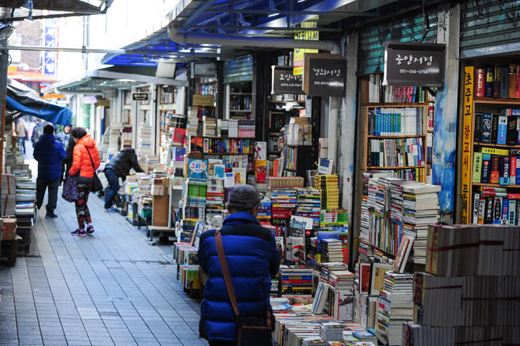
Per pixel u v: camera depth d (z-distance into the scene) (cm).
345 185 949
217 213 1031
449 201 729
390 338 566
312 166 1089
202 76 1517
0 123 927
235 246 430
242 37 913
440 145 727
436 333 390
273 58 1348
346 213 943
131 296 812
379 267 618
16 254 948
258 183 1267
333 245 739
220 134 1243
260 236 436
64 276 901
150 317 721
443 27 718
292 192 937
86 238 1220
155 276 937
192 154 1035
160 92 1964
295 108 1319
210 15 973
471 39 692
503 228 396
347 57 929
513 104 771
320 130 1085
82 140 1234
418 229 602
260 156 1273
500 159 749
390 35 844
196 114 1189
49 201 1451
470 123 723
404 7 782
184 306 777
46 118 1115
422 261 600
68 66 2717
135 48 1235
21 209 1068
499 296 397
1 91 916
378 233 702
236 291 424
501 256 396
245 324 418
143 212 1264
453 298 391
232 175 1049
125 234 1288
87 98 2988
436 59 711
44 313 711
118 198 1608
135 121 2228
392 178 686
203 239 443
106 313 727
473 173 746
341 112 948
